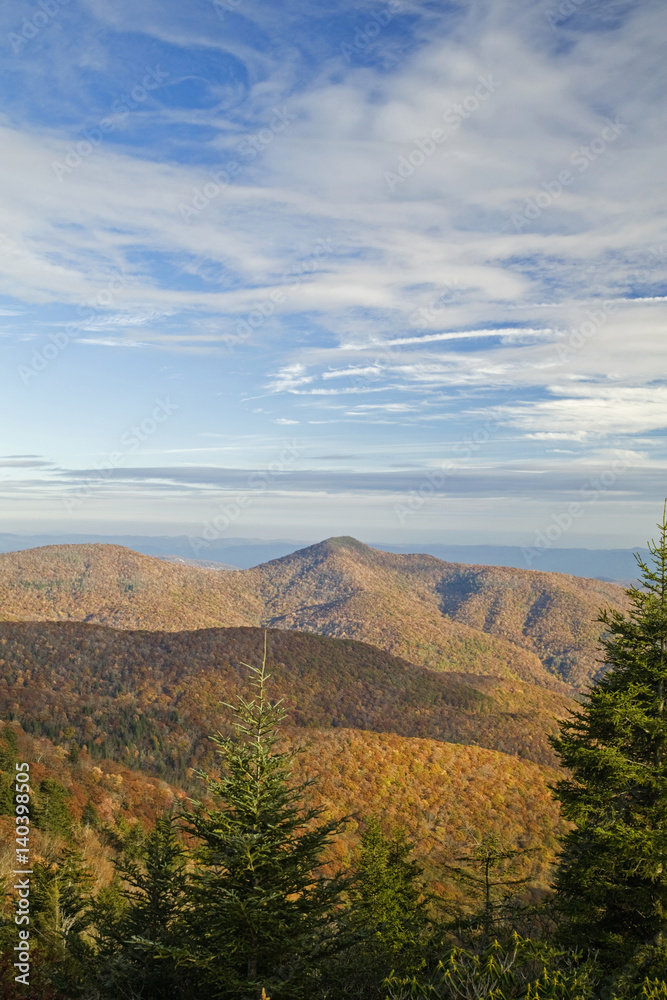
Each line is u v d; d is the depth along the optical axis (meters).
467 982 5.93
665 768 12.98
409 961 7.82
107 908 11.82
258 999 7.04
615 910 12.47
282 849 7.81
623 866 12.31
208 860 7.70
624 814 13.21
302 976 7.14
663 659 13.77
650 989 6.18
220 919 7.30
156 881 9.49
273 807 7.86
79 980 8.36
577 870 12.42
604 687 14.20
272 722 8.16
